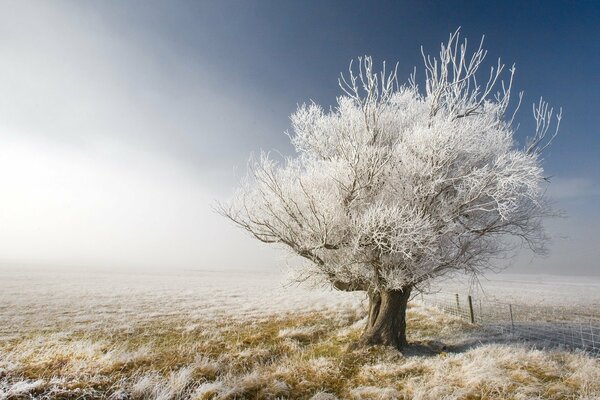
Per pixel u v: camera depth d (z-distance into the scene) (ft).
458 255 32.14
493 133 29.71
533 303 90.07
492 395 19.74
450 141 26.91
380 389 21.13
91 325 49.83
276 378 23.43
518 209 31.58
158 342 39.75
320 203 28.43
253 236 32.55
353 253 28.17
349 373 25.14
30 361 24.08
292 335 41.42
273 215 31.32
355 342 32.07
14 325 48.85
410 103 34.32
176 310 68.74
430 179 27.20
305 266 34.40
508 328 46.16
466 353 28.50
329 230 28.53
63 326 49.06
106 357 25.07
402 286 30.27
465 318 54.29
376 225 26.32
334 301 83.46
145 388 20.45
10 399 17.81
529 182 24.44
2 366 22.54
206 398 19.85
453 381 22.04
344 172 29.89
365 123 30.40
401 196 27.96
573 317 62.69
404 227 24.54
